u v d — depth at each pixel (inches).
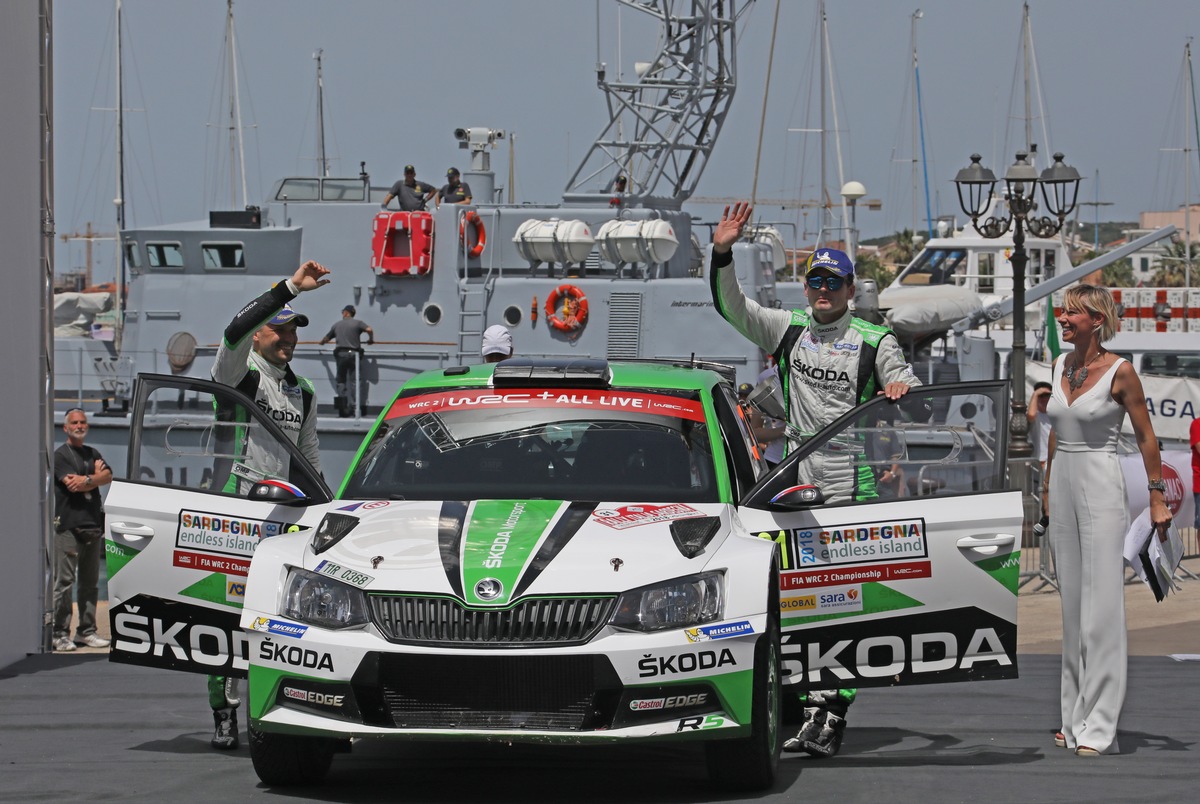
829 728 606.9
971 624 577.3
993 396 587.2
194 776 568.1
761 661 515.8
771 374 1182.9
